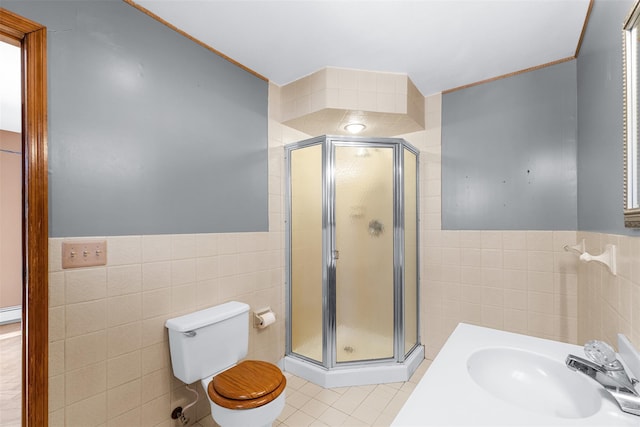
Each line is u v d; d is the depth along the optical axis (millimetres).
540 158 2049
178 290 1641
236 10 1537
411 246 2393
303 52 1913
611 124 1238
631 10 915
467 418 689
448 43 1818
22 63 1191
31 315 1156
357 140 2178
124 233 1432
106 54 1382
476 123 2287
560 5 1493
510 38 1767
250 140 2100
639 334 929
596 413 714
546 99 2033
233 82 1988
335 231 2172
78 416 1271
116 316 1396
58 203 1229
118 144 1417
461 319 2322
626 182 1002
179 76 1676
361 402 1910
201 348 1550
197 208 1752
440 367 920
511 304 2139
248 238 2059
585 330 1739
